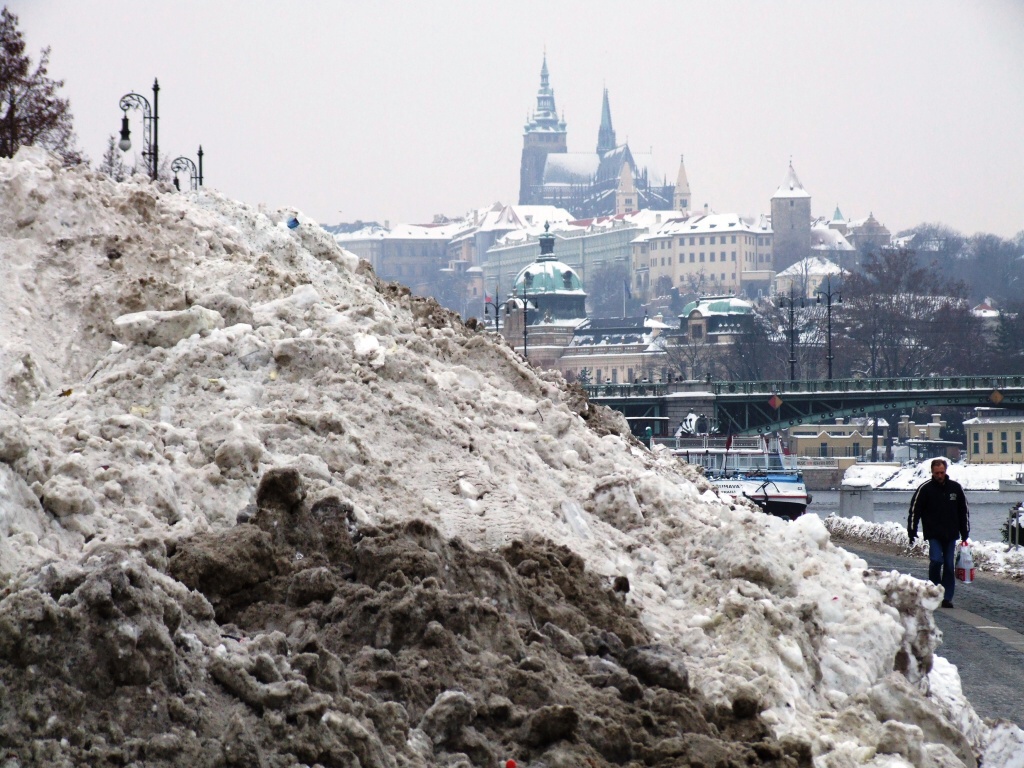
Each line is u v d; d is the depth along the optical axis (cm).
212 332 4038
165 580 2375
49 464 2927
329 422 3625
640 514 4069
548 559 3175
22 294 4203
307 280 5128
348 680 2381
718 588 3691
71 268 4450
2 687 2008
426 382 4275
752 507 6203
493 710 2456
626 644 3077
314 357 4022
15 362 3688
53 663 2059
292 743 2109
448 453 3841
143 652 2138
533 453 4284
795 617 3569
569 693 2591
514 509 3597
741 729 2797
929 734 3281
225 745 2067
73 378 3925
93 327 4162
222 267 4806
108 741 2027
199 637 2305
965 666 5250
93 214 4725
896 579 4206
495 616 2695
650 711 2661
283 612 2616
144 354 3981
